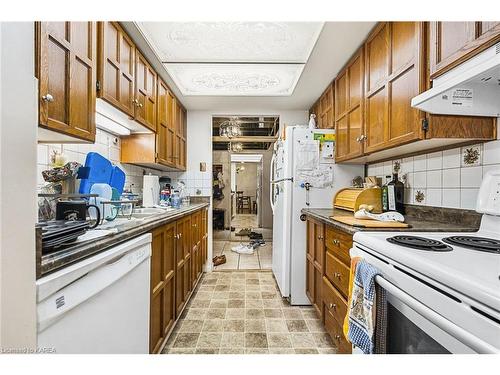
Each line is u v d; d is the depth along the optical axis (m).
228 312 2.17
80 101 1.18
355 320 0.95
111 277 0.86
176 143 2.89
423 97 1.05
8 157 0.47
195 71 2.27
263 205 6.43
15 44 0.49
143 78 1.96
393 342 0.85
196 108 3.33
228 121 5.08
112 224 1.20
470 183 1.32
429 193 1.60
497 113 1.12
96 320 0.80
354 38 1.77
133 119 1.81
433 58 1.15
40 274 0.58
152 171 3.01
